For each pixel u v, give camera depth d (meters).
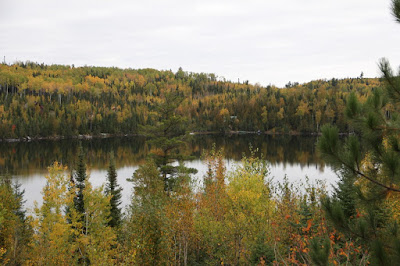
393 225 4.86
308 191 18.02
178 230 16.45
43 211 24.47
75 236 25.95
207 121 171.62
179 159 33.97
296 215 13.92
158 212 15.82
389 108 4.72
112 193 33.03
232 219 16.42
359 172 4.62
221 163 27.30
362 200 4.73
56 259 21.80
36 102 181.12
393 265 4.18
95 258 17.92
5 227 28.17
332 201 5.45
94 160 83.75
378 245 4.36
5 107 164.12
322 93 168.25
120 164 78.19
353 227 5.10
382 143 4.62
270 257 12.29
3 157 88.25
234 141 115.88
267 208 16.80
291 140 116.88
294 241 11.36
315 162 66.62
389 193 4.60
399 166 4.28
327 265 5.09
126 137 161.00
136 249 15.12
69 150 103.81
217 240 16.89
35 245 23.72
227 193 20.02
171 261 16.47
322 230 9.44
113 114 183.00
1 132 135.62
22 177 61.97
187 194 18.58
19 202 35.78
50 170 25.17
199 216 18.12
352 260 8.91
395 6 4.16
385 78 4.42
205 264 18.06
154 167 29.47
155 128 34.94
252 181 20.28
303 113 149.00
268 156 76.38
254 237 15.49
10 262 25.08
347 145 4.63
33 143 125.69
